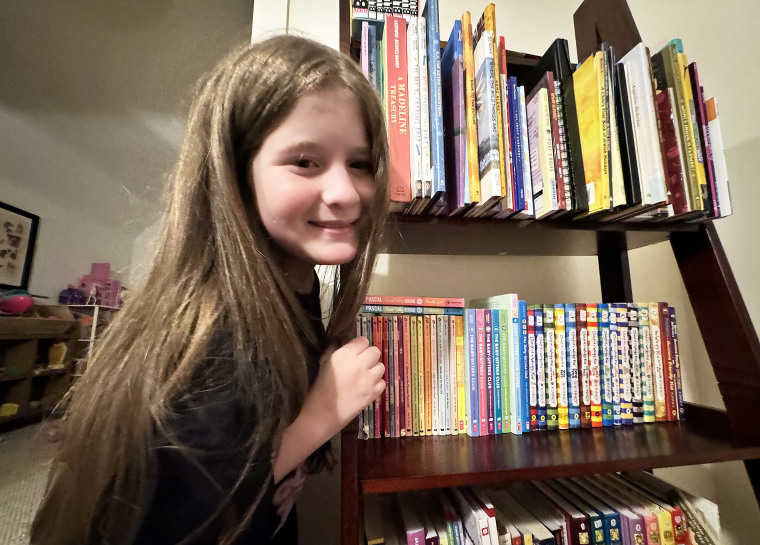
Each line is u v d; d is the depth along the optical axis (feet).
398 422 1.74
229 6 3.37
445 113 1.79
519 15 3.10
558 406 1.87
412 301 1.82
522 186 1.68
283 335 1.18
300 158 1.22
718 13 2.43
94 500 1.00
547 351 1.87
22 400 3.87
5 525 2.52
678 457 1.48
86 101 4.34
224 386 1.01
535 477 1.34
